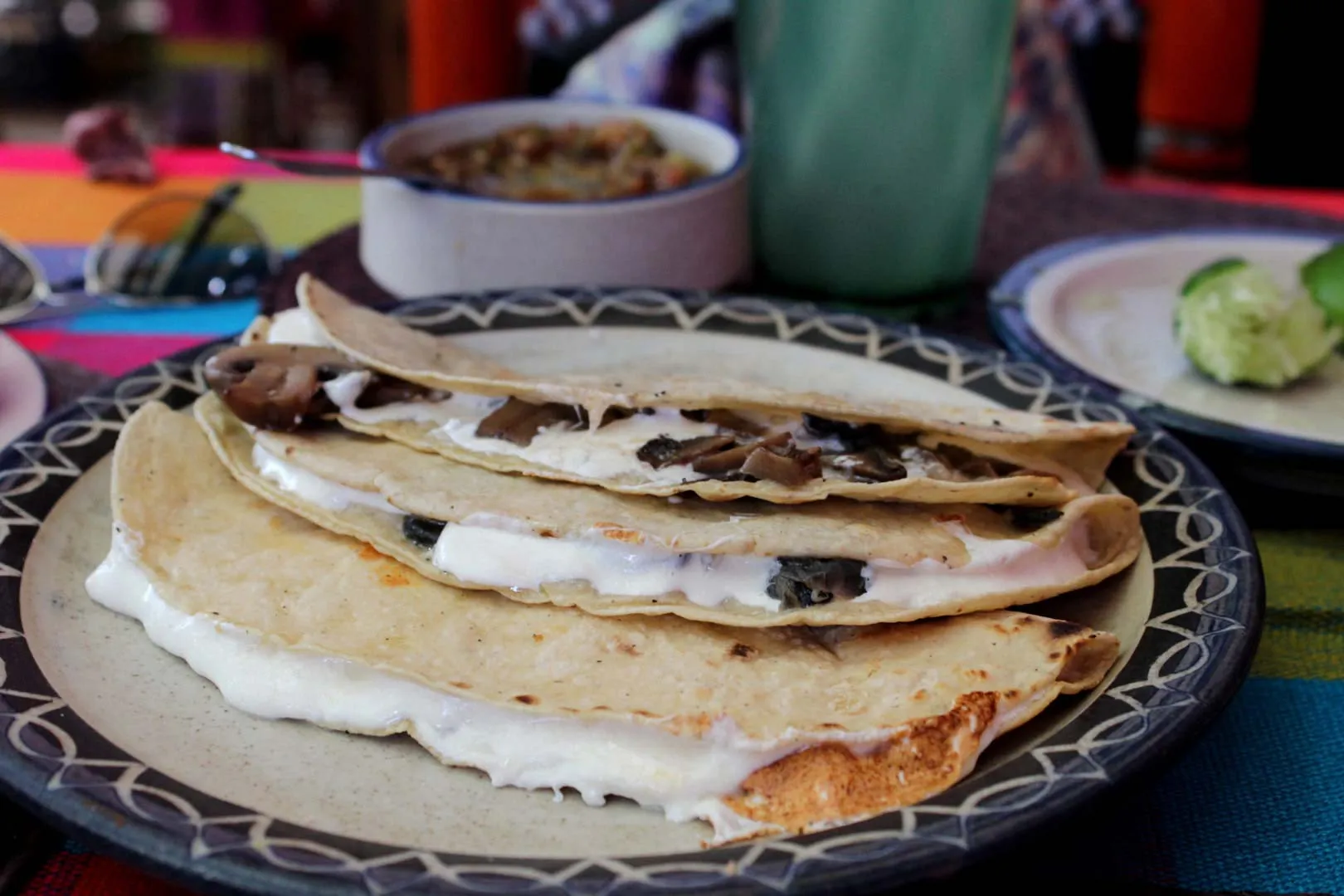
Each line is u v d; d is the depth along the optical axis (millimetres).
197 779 390
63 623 425
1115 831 399
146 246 603
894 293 601
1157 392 540
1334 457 475
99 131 693
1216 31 1045
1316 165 1064
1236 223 692
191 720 407
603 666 410
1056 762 375
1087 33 1067
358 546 444
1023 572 432
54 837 392
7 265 591
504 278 553
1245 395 542
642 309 533
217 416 475
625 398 451
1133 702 393
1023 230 683
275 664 413
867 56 562
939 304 607
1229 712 428
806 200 593
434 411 467
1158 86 1098
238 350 471
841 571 423
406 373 463
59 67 1546
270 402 458
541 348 523
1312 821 402
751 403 453
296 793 392
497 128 631
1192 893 387
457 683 404
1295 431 493
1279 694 434
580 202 545
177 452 465
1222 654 401
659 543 420
